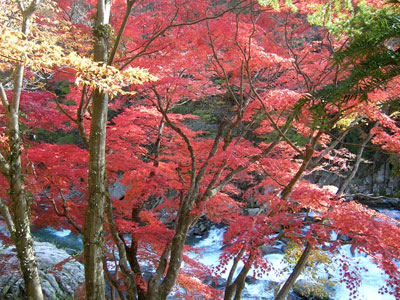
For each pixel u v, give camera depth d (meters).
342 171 15.92
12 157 5.59
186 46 6.49
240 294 5.56
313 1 5.20
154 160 7.05
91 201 4.70
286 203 4.71
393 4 2.47
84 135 5.23
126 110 7.14
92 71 4.06
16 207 5.60
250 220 4.29
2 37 3.84
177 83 6.61
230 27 6.07
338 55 2.15
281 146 7.41
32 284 5.66
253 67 7.17
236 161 5.55
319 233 4.14
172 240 5.52
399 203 14.86
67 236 13.58
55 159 5.81
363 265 10.76
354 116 6.64
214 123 15.95
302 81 7.76
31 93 6.77
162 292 5.03
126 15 4.88
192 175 5.80
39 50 4.16
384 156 15.54
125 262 5.07
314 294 8.87
